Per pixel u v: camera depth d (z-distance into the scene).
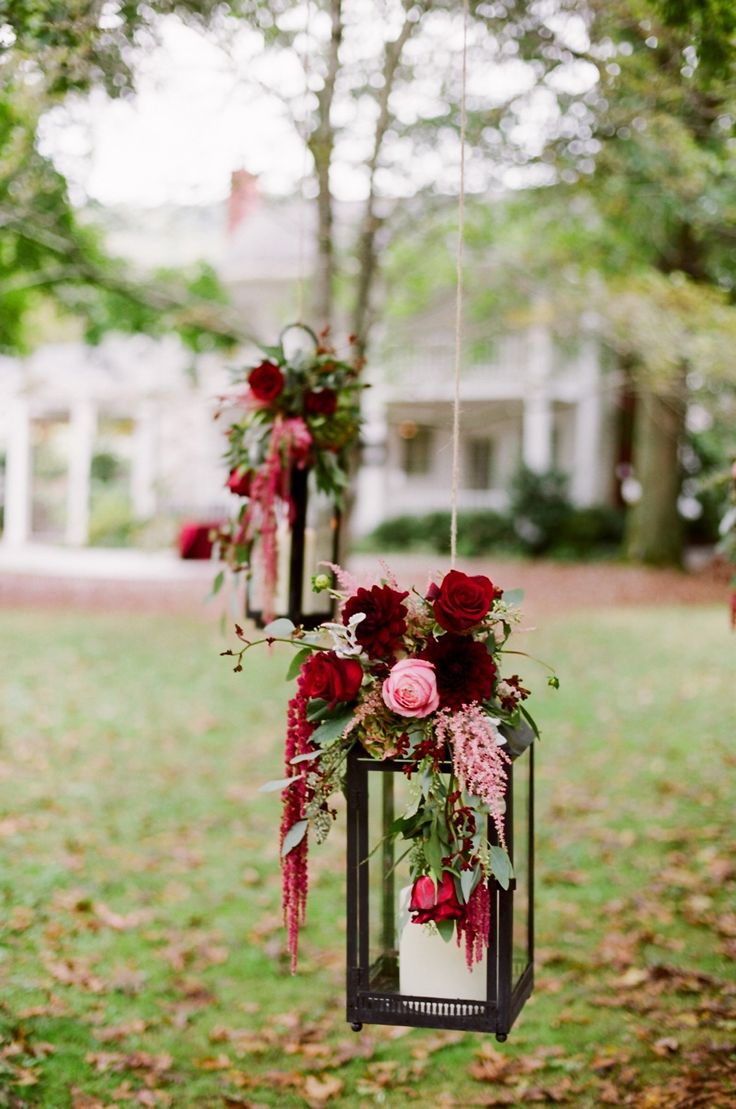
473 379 22.41
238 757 6.83
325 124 6.02
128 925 4.23
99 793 5.98
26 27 3.42
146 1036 3.40
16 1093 2.92
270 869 4.96
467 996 2.11
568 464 24.83
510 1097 3.06
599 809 5.79
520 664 9.90
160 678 9.10
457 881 2.02
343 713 2.09
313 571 3.52
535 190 8.82
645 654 10.30
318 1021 3.56
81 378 22.03
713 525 21.06
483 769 1.95
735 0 3.58
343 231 9.20
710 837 5.24
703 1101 2.93
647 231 10.79
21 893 4.42
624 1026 3.48
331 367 3.49
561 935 4.22
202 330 12.28
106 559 20.31
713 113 5.20
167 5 3.85
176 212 10.12
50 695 8.34
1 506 26.02
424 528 22.78
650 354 10.06
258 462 3.44
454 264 13.15
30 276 9.75
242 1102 3.02
